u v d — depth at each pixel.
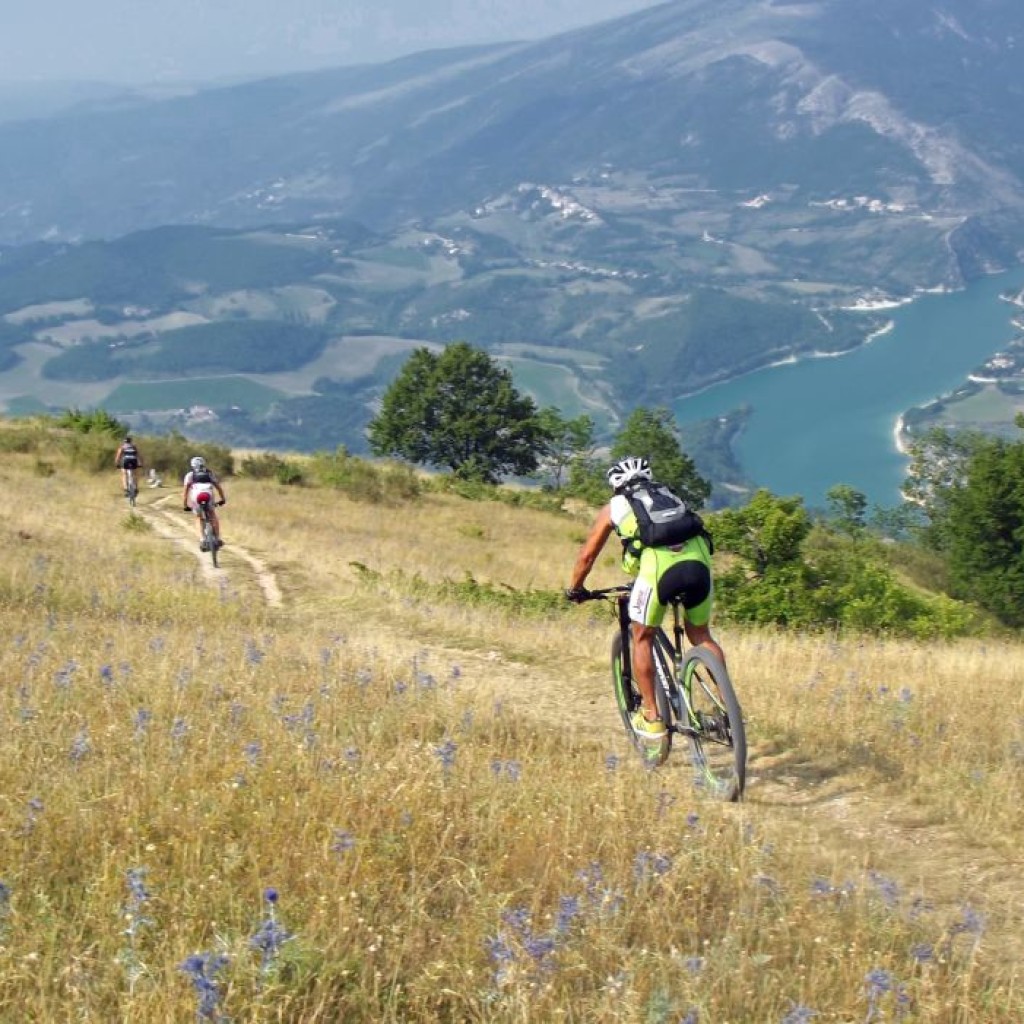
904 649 15.05
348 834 5.12
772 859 5.70
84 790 5.95
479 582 27.81
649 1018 3.88
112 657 10.27
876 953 4.54
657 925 4.79
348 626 15.29
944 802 6.86
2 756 6.61
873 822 6.65
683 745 8.13
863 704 9.50
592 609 18.36
